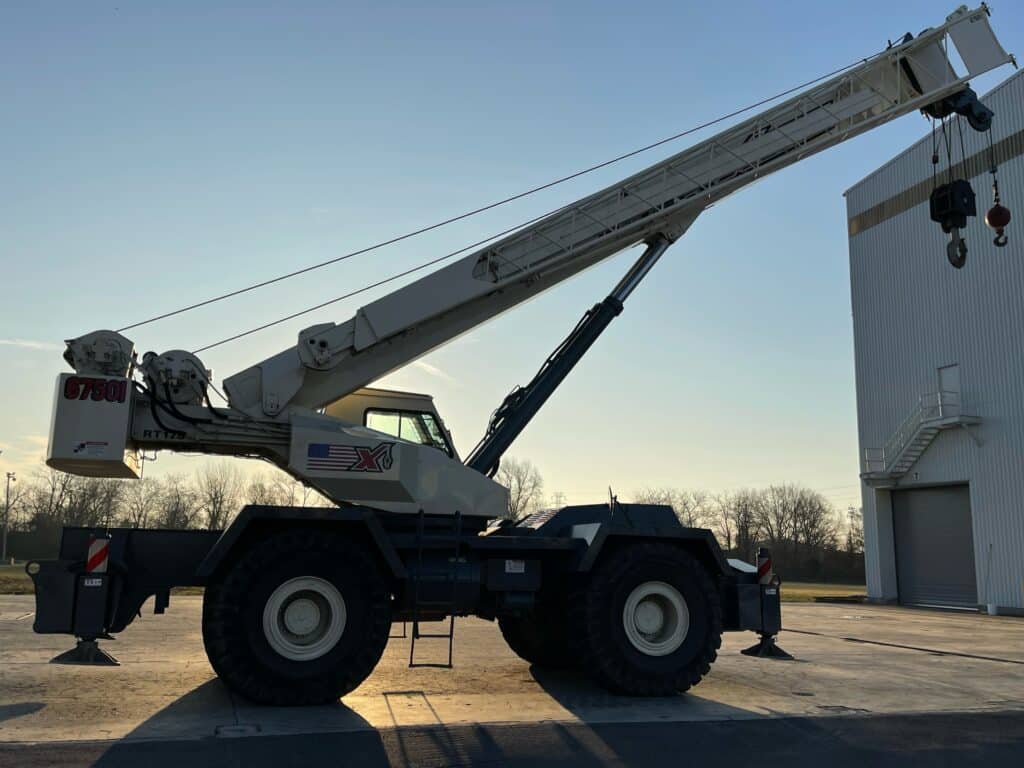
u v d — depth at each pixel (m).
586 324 11.16
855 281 32.66
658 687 8.38
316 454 8.91
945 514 28.75
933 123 12.10
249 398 9.30
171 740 6.04
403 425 9.95
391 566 7.93
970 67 11.54
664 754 6.02
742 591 10.05
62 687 8.13
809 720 7.27
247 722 6.73
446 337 10.25
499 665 10.52
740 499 89.12
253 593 7.54
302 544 7.75
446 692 8.48
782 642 14.23
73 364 8.61
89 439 8.35
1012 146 26.14
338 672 7.61
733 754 6.05
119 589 7.99
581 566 8.47
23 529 73.62
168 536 8.28
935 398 28.58
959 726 7.16
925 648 13.67
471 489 9.21
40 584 7.80
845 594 38.44
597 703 7.99
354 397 9.88
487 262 10.39
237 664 7.35
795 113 11.60
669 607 8.75
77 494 58.53
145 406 8.90
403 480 8.98
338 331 9.67
